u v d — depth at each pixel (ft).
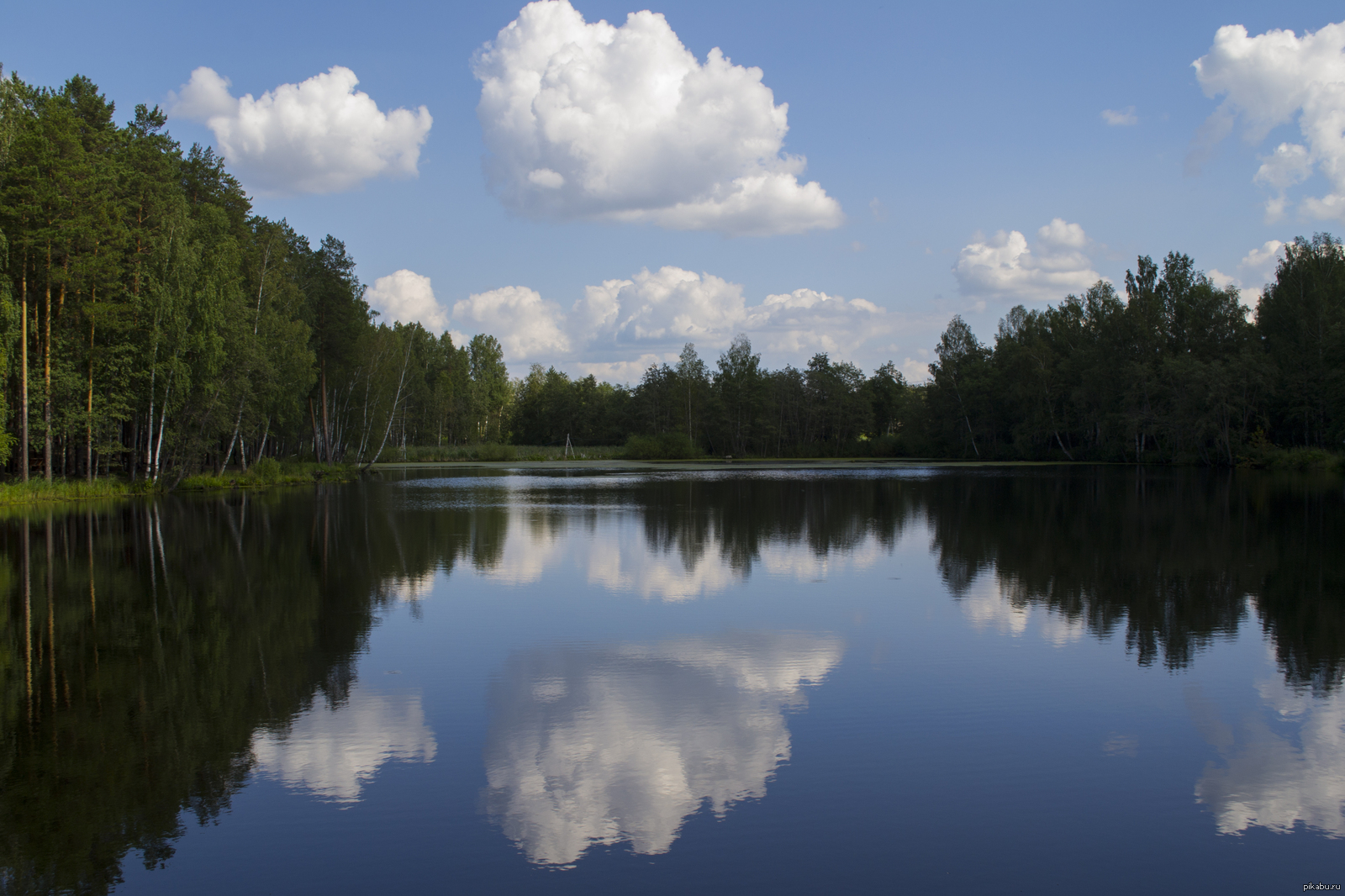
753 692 34.78
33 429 124.67
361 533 87.92
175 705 33.71
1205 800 24.91
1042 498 133.28
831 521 98.84
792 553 72.95
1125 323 276.41
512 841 22.61
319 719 31.99
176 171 151.33
